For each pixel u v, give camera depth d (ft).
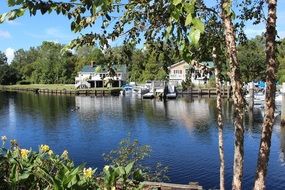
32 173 13.00
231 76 14.89
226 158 72.54
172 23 8.54
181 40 8.73
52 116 150.92
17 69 424.46
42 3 10.13
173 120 133.49
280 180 58.49
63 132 111.24
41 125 125.70
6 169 13.65
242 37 21.83
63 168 12.42
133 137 100.83
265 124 13.47
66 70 376.07
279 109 128.88
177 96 246.27
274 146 83.87
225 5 9.73
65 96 266.77
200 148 83.35
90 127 120.16
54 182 11.62
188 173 62.59
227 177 60.03
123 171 12.58
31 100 233.35
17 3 9.61
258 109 150.82
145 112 161.07
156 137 99.86
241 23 20.75
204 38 18.15
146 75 264.93
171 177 60.49
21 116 151.43
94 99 237.25
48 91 302.66
